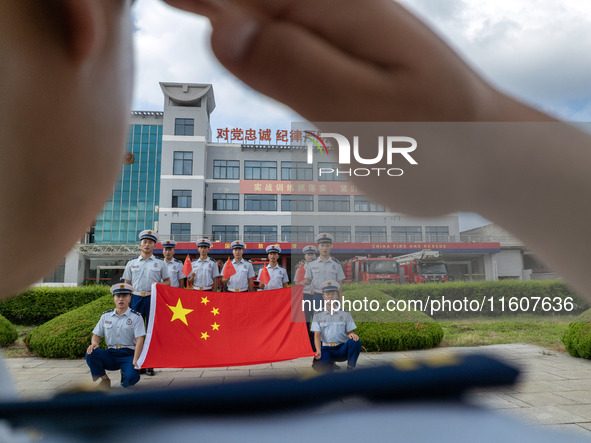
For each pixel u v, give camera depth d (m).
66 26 0.17
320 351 3.79
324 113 0.19
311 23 0.19
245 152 27.17
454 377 0.14
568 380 1.95
